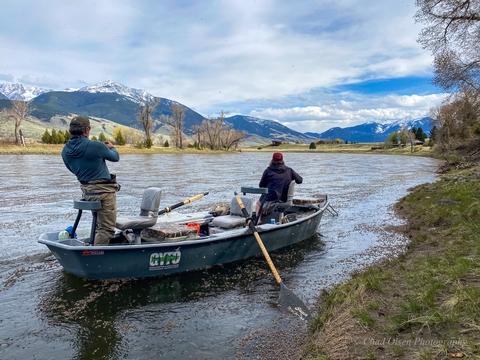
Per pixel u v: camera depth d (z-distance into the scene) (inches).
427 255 270.4
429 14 848.9
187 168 1342.3
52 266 287.9
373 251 338.6
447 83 933.2
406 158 2442.2
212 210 372.5
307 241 372.8
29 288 249.1
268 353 179.3
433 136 3058.6
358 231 413.1
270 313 221.9
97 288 249.8
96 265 248.1
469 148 1702.8
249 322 210.8
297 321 211.2
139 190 729.0
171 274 271.9
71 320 210.4
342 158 2527.1
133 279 259.9
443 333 151.6
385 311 184.9
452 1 820.6
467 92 1272.1
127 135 3742.6
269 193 352.5
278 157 359.3
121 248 244.8
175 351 181.8
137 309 224.5
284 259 317.7
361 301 198.4
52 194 649.6
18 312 218.1
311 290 255.3
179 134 3565.5
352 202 617.6
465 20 832.9
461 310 164.6
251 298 242.4
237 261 306.3
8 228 404.8
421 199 562.3
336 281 269.9
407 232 398.6
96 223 255.8
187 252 271.4
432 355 135.6
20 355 177.3
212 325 207.5
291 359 172.2
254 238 308.7
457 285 189.2
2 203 560.1
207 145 3890.3
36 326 203.5
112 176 256.7
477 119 1840.6
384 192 745.0
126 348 184.4
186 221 331.3
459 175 749.9
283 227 331.9
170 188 767.1
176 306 229.5
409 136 3651.6
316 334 187.2
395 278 228.1
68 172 1066.7
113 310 222.7
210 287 257.9
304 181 956.0
